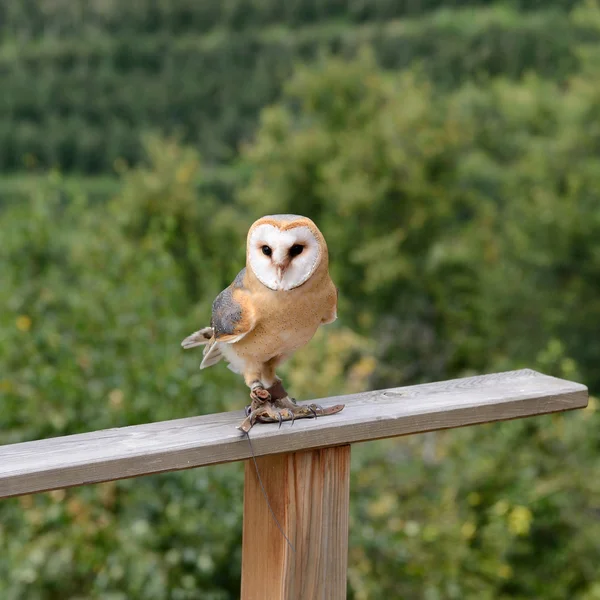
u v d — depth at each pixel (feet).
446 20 97.04
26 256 31.04
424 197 65.67
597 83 62.39
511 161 76.18
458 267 65.41
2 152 97.71
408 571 24.21
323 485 9.88
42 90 100.89
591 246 59.41
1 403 22.03
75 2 107.76
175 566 20.83
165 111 101.30
